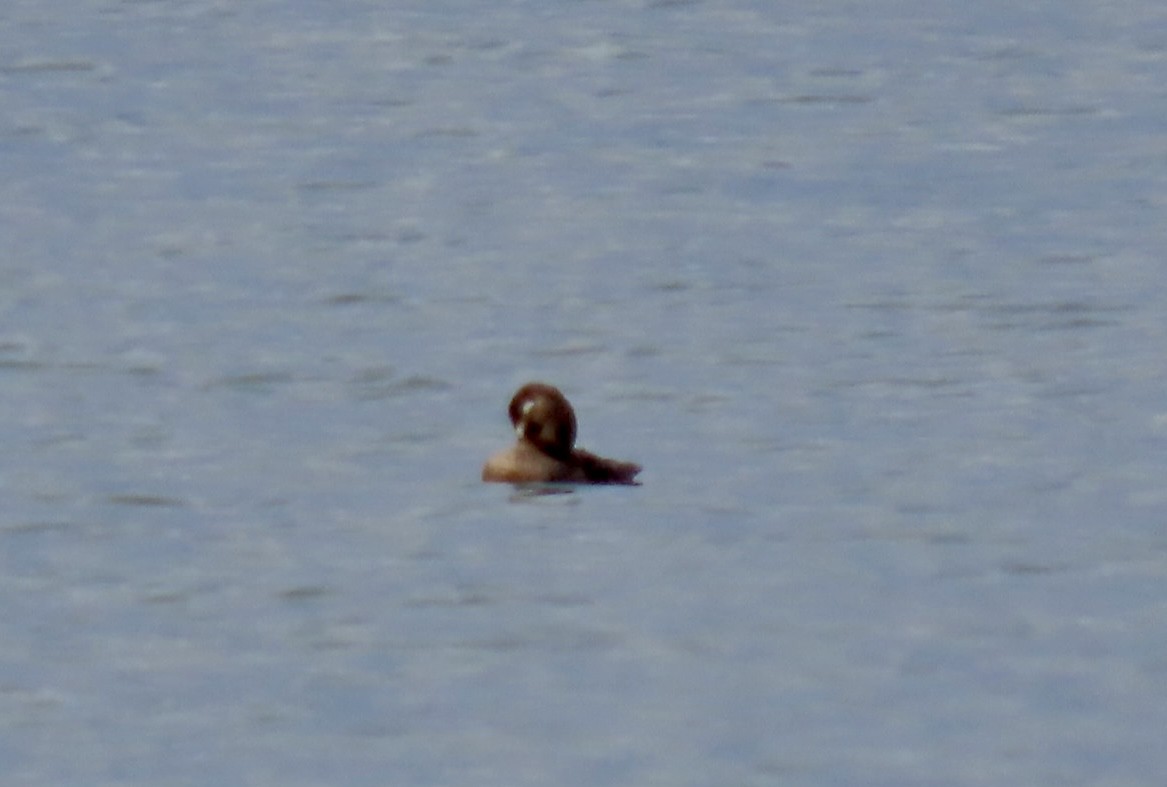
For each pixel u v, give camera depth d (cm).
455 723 2170
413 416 3141
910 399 3195
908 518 2680
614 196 4862
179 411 3173
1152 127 5641
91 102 6041
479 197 4862
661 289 3944
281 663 2302
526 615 2403
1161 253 4197
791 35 7162
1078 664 2284
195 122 5778
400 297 3906
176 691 2247
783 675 2266
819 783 2058
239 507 2741
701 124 5759
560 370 3391
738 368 3388
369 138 5588
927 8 7644
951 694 2222
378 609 2425
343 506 2736
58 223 4588
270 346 3550
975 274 4047
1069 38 7075
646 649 2323
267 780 2067
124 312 3797
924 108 5966
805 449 2955
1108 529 2644
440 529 2645
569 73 6556
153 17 7444
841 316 3722
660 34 7206
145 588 2495
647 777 2067
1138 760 2091
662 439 3014
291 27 7319
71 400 3234
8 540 2641
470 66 6669
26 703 2225
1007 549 2583
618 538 2612
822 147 5444
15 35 7106
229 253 4294
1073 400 3186
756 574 2512
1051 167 5147
